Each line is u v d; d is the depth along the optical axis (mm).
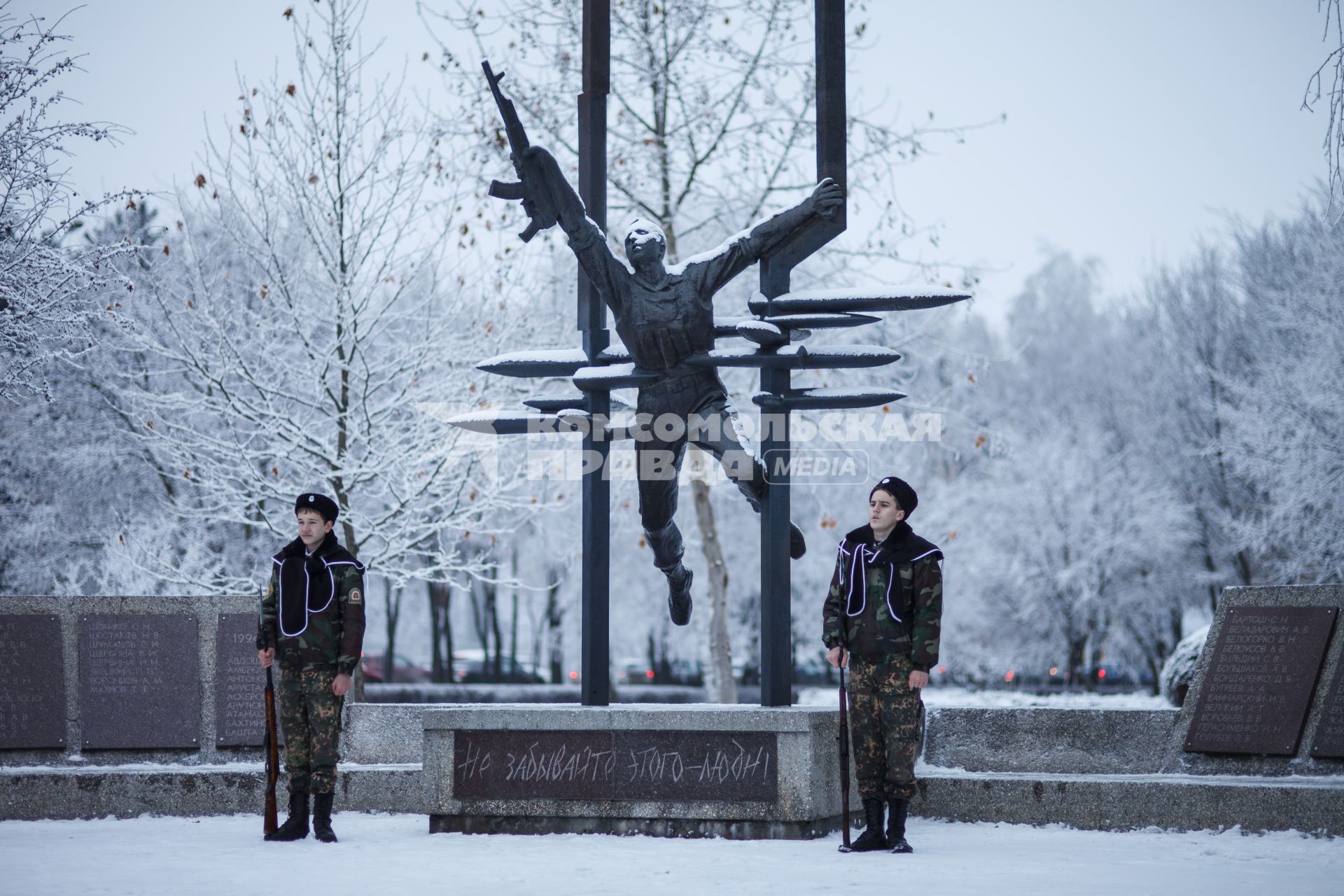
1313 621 8406
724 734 7547
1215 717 8492
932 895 5312
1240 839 7332
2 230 11664
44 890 5516
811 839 7387
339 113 15289
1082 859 6543
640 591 27859
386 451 15008
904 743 6910
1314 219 24703
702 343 8227
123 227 17359
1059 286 43688
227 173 15211
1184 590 31047
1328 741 8117
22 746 9273
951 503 29219
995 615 31594
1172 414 30484
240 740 9453
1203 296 29984
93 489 19531
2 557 19375
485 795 7793
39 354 12172
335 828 8109
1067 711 8922
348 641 7359
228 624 9664
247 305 16844
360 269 15266
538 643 40469
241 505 15367
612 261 8289
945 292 8117
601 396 8688
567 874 5953
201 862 6430
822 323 8250
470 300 16000
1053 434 32656
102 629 9531
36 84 11578
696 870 6094
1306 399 21078
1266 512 23969
